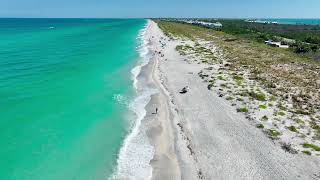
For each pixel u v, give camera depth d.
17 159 25.53
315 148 27.30
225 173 24.31
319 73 55.78
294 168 24.75
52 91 42.97
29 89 43.25
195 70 56.00
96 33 147.62
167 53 75.88
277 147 27.72
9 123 31.78
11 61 62.47
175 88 45.50
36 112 35.03
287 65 62.28
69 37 123.62
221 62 63.31
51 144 28.19
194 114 35.47
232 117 34.09
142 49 85.81
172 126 32.75
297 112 35.28
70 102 38.91
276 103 37.94
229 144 28.48
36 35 131.88
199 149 27.86
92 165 25.42
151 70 57.41
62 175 23.86
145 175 24.38
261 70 56.09
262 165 25.20
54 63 62.22
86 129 31.59
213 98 40.12
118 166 25.42
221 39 111.19
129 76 53.16
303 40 112.75
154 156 27.02
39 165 24.92
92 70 57.03
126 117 34.97
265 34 127.44
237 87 44.16
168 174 24.52
